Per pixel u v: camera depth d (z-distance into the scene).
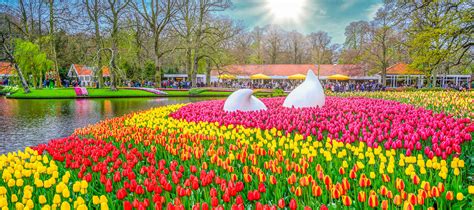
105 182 4.21
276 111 9.35
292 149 5.70
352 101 12.66
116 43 34.22
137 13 36.62
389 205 3.56
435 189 3.33
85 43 34.53
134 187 3.88
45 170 4.71
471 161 4.92
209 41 38.00
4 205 3.46
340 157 4.91
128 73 45.12
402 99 15.18
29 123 13.88
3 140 10.42
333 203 3.72
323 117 8.18
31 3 36.88
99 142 6.50
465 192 4.00
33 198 4.02
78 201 3.43
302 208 3.45
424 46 17.02
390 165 4.00
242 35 46.16
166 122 9.20
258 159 5.11
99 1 33.62
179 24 36.72
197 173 4.75
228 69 40.94
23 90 31.56
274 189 4.14
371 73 43.06
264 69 53.81
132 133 7.59
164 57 43.28
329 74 51.94
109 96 28.88
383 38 39.12
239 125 7.77
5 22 33.25
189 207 3.57
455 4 16.30
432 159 4.24
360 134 6.77
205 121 8.73
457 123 6.67
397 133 5.79
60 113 17.39
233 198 3.76
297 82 50.50
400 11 18.77
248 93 10.72
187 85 40.94
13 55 32.47
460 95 15.30
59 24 34.50
